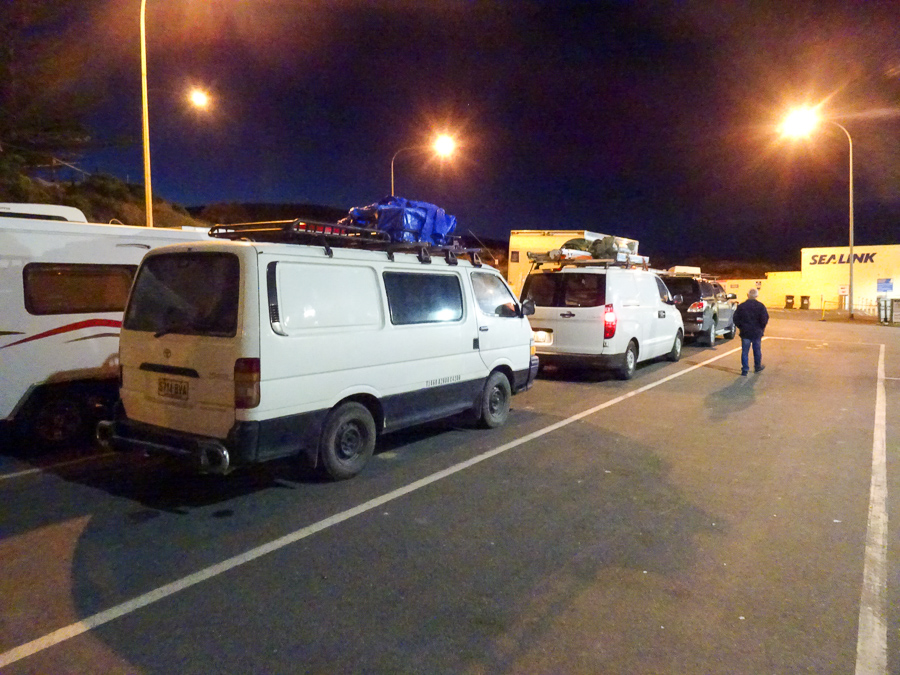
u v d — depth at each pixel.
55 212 7.93
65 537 4.70
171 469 6.38
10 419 6.77
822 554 4.48
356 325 5.80
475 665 3.20
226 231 5.77
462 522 5.00
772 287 49.00
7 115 19.20
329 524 4.95
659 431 7.90
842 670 3.18
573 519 5.08
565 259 11.75
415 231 6.67
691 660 3.25
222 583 4.01
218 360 4.97
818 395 10.34
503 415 8.07
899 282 42.75
